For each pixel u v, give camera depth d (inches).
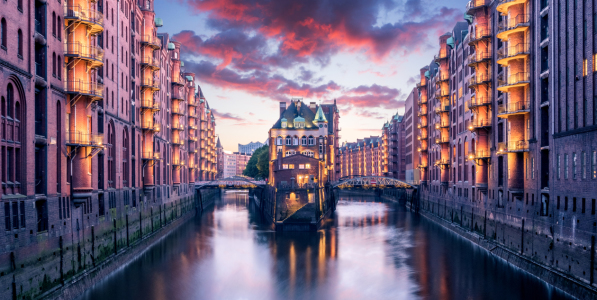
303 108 4244.6
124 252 1729.8
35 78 1147.3
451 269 1643.7
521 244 1649.9
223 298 1325.0
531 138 1595.7
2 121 1001.5
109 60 1749.5
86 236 1421.0
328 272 1622.8
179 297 1321.4
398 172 5398.6
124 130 1971.0
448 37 3053.6
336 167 5305.1
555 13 1412.4
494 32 1996.8
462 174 2564.0
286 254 1936.5
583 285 1196.5
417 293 1362.0
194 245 2133.4
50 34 1248.2
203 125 4835.1
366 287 1434.5
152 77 2396.7
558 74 1405.0
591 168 1197.1
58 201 1261.1
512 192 1675.7
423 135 3708.2
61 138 1304.1
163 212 2591.0
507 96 1824.6
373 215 3531.0
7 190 1016.2
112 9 1803.6
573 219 1280.8
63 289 1198.3
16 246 1013.8
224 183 4037.9
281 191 2691.9
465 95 2546.8
